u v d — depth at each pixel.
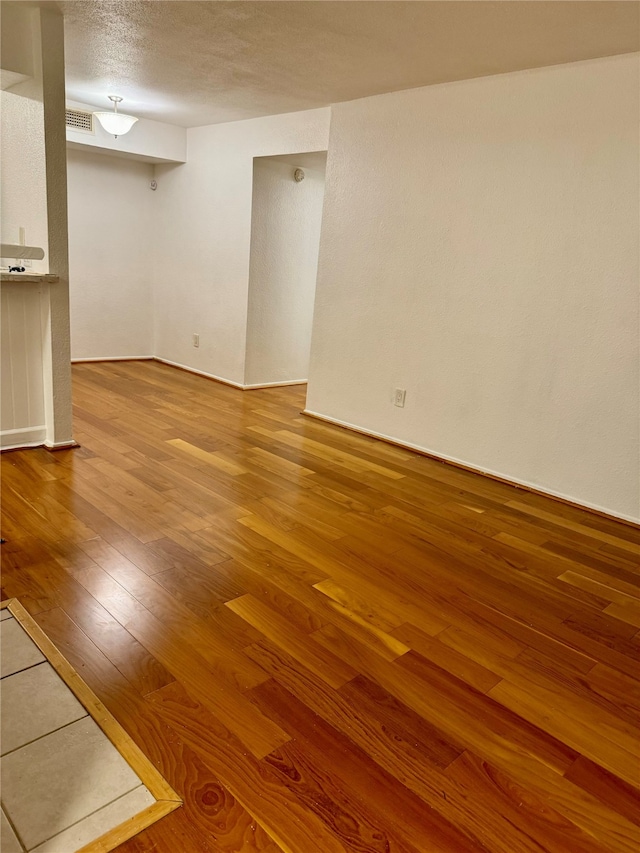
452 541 2.65
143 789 1.31
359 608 2.07
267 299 5.25
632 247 2.83
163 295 6.05
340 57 3.08
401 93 3.62
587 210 2.95
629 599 2.29
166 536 2.46
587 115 2.89
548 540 2.75
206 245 5.41
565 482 3.22
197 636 1.84
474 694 1.70
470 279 3.46
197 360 5.76
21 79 2.93
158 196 5.88
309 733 1.50
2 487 2.81
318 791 1.34
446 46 2.81
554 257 3.09
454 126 3.40
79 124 4.81
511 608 2.16
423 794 1.36
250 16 2.64
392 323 3.91
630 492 2.99
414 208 3.66
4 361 3.15
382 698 1.65
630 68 2.73
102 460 3.27
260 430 4.11
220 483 3.08
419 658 1.84
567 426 3.17
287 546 2.47
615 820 1.34
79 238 5.60
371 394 4.13
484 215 3.34
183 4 2.59
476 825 1.30
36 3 2.67
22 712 1.49
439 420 3.75
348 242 4.09
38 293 3.18
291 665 1.75
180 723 1.50
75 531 2.44
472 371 3.53
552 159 3.03
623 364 2.93
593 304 2.99
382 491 3.18
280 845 1.21
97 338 5.93
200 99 4.23
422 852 1.23
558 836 1.29
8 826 1.20
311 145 4.32
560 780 1.44
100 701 1.54
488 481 3.47
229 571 2.23
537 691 1.74
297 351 5.66
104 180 5.61
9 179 3.22
